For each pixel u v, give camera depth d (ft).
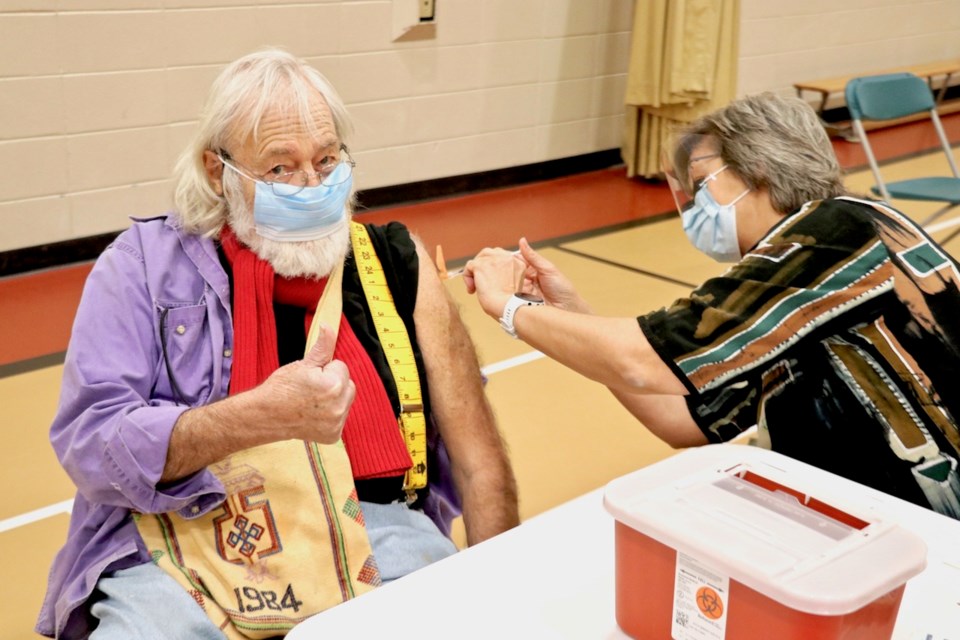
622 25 20.12
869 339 4.73
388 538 5.21
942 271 4.84
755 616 3.12
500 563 4.06
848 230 4.66
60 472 9.38
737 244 5.23
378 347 5.47
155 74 14.53
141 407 4.74
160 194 15.12
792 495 3.59
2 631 7.31
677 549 3.29
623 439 10.44
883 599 3.17
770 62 23.35
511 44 18.58
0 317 12.73
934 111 15.88
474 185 19.06
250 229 5.20
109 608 4.75
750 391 5.55
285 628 4.80
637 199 19.07
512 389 11.44
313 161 5.19
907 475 4.83
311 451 4.99
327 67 16.35
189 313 5.10
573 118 20.15
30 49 13.37
